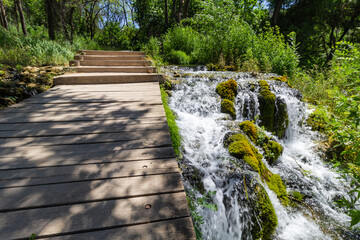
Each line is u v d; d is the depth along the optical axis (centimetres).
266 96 460
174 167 166
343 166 366
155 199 133
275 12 1566
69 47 870
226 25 841
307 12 1484
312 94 577
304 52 1422
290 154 414
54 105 306
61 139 204
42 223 113
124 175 154
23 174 150
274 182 303
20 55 585
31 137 206
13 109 284
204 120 393
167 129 233
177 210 125
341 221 267
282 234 239
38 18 1773
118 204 128
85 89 407
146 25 1461
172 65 782
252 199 243
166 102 405
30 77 432
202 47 870
